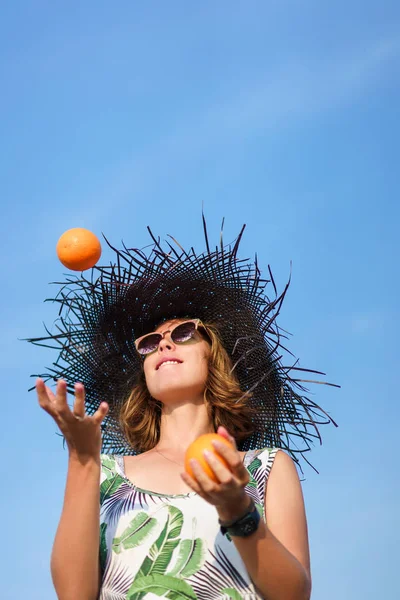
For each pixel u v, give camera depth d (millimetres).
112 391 7242
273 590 5082
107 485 5965
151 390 6602
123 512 5746
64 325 7219
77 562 5219
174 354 6629
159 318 7316
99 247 6234
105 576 5543
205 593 5383
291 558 5098
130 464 6184
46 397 4969
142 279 7234
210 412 6645
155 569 5469
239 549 5016
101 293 7227
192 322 6715
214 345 6785
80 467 5207
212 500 4656
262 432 6961
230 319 7207
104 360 7258
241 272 7258
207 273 7250
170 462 6199
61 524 5273
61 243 6164
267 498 5871
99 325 7285
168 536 5578
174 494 5848
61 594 5223
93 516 5234
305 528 5781
